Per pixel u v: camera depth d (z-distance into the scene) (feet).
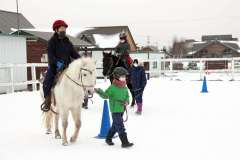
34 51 74.28
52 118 25.35
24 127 27.94
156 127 27.32
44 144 22.79
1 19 107.14
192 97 44.57
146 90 52.90
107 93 21.50
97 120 30.66
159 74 93.71
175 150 20.98
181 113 33.40
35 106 38.45
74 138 22.88
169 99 43.04
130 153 20.53
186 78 80.64
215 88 55.01
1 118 31.73
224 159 19.13
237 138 23.45
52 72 22.81
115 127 21.71
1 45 59.41
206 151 20.65
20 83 53.16
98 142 23.09
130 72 35.55
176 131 25.86
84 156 20.11
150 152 20.67
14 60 62.54
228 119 29.96
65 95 21.43
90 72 20.27
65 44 23.26
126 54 38.04
